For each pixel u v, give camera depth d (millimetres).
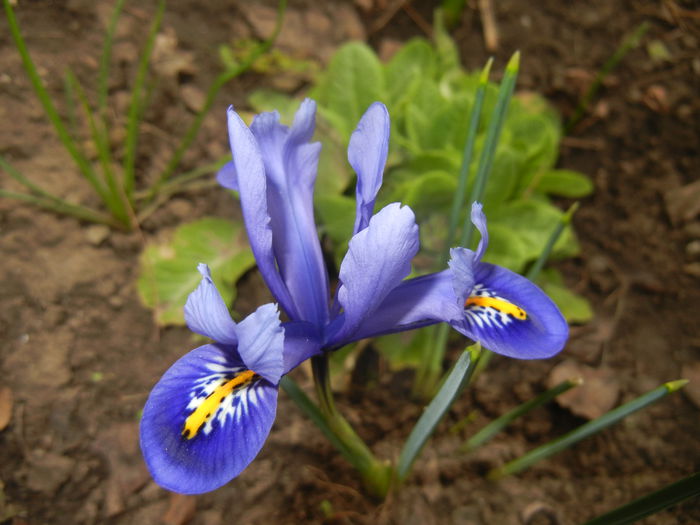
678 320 192
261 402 96
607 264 203
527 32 250
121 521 143
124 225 181
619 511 115
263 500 151
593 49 247
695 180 217
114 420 155
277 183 115
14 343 159
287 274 117
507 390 177
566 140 228
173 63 211
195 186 193
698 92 236
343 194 191
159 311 170
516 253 171
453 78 220
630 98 235
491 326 112
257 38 226
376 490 149
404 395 173
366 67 190
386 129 104
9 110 187
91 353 162
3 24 200
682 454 167
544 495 158
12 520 139
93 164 188
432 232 174
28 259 169
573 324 191
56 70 198
